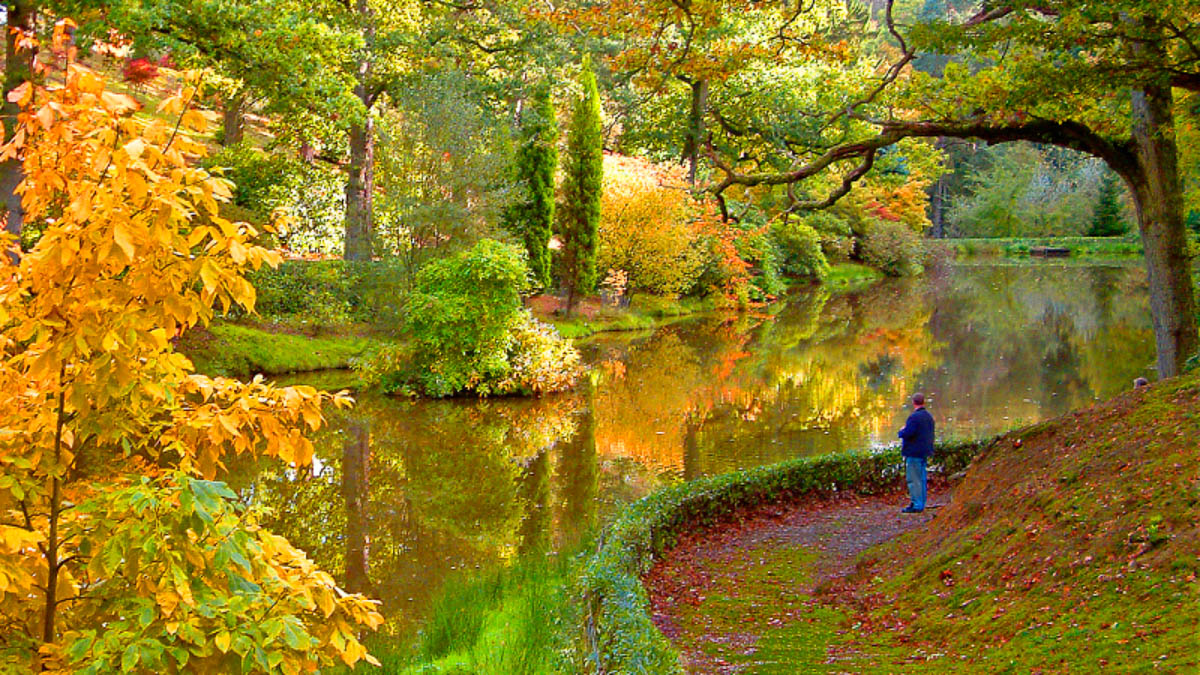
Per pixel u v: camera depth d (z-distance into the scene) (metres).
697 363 24.70
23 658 2.52
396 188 23.67
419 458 14.56
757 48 11.12
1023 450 8.58
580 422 17.44
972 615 6.29
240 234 2.76
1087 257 66.12
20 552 2.73
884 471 12.35
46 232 2.67
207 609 2.49
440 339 19.47
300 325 22.95
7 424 2.73
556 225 37.84
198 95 2.85
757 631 7.03
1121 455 7.16
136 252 2.60
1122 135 11.52
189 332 18.56
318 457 14.48
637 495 12.48
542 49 28.98
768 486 11.44
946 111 10.41
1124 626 5.00
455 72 25.16
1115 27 8.26
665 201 33.16
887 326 32.81
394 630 7.70
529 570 8.81
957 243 68.12
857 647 6.35
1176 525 5.81
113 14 13.19
